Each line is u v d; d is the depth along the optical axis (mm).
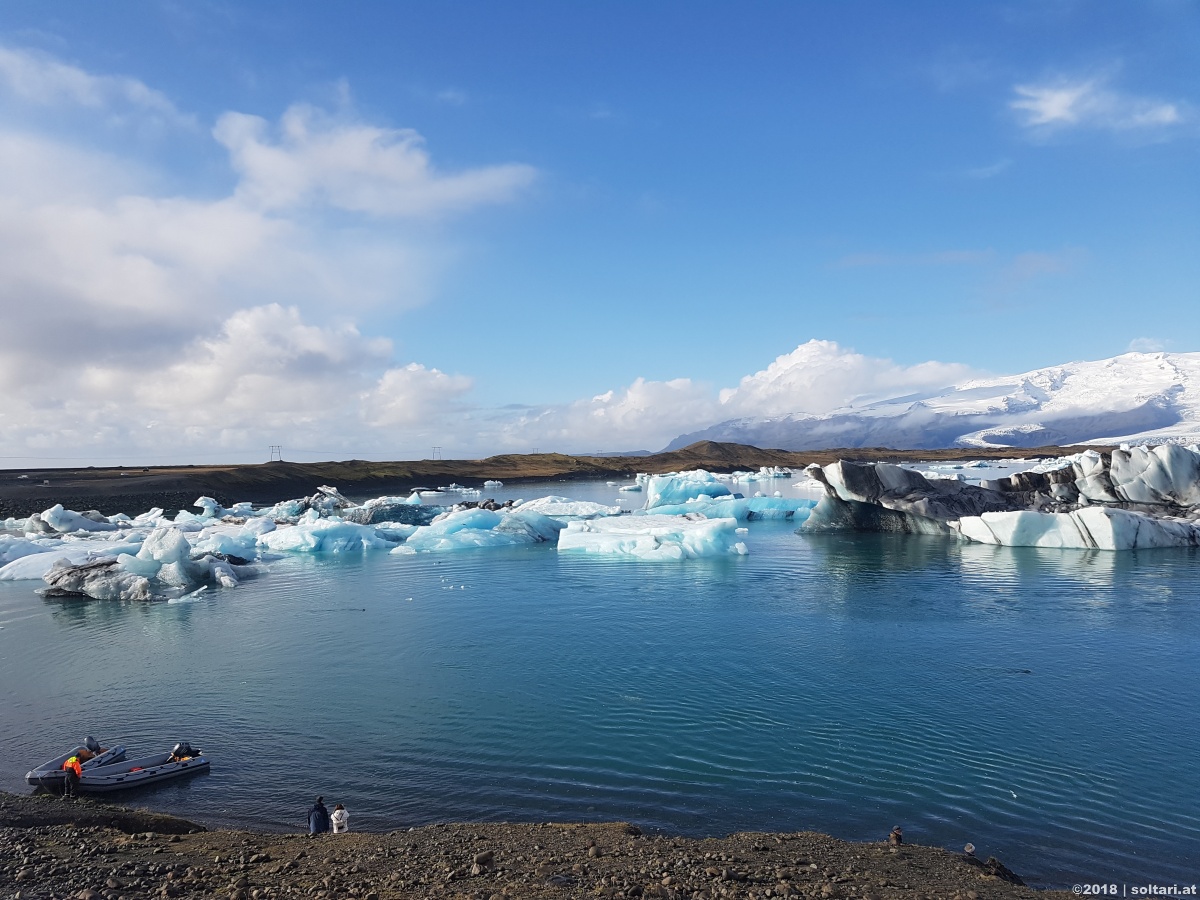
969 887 9578
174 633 28719
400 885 9125
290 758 16500
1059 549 44375
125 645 27000
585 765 15695
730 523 49562
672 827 12891
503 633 27359
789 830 12727
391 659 24328
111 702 20703
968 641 24719
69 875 9414
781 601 31719
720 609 30391
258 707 19969
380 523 65750
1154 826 12828
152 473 115062
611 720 18281
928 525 52469
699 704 19250
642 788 14539
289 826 13336
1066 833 12602
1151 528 43625
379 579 40344
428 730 17953
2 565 45844
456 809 13812
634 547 46688
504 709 19281
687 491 81875
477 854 10422
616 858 10359
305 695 20859
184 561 39750
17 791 15078
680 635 26297
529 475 165125
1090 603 29984
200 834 12133
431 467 160625
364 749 16891
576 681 21391
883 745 16438
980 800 13844
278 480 121688
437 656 24531
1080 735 16844
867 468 54781
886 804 13711
